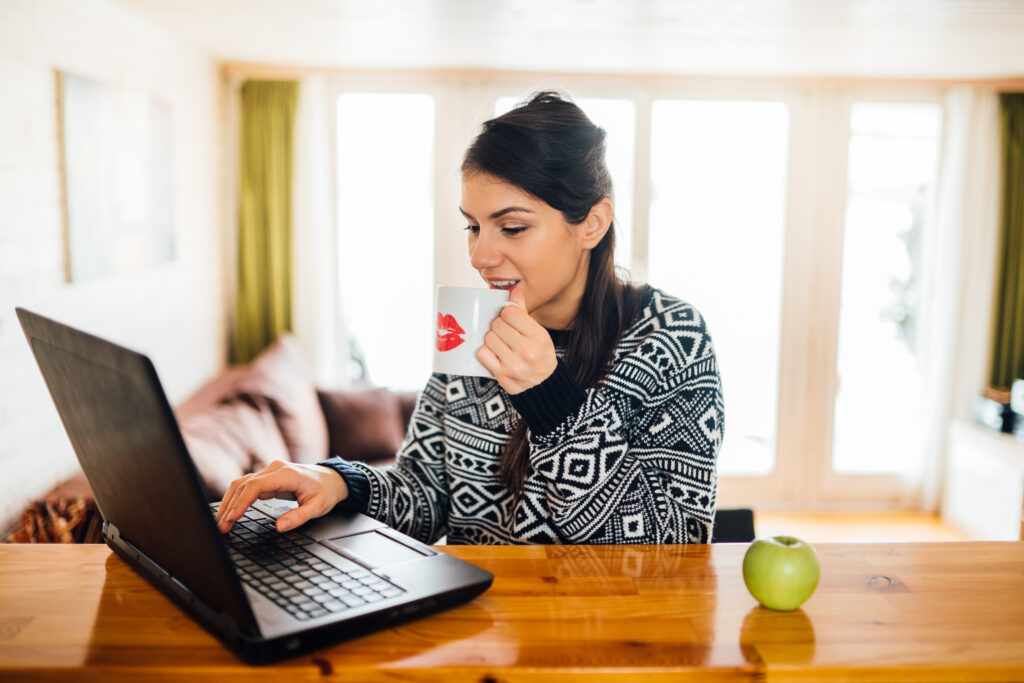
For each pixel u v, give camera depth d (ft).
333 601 2.53
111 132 8.61
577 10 9.43
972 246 14.15
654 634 2.56
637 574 3.01
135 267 9.28
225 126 13.39
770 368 14.76
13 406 6.77
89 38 8.14
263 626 2.35
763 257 14.48
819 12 9.38
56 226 7.43
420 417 4.05
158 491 2.30
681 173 14.23
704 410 3.59
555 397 3.09
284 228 13.64
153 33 10.02
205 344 12.40
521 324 3.01
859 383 14.87
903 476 14.78
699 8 9.27
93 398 2.44
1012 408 13.14
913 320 14.74
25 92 6.84
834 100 13.94
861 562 3.21
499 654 2.40
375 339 14.40
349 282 14.24
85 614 2.65
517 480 3.63
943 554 3.30
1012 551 3.34
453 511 3.91
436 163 13.85
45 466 7.41
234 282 13.78
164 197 10.29
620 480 3.20
